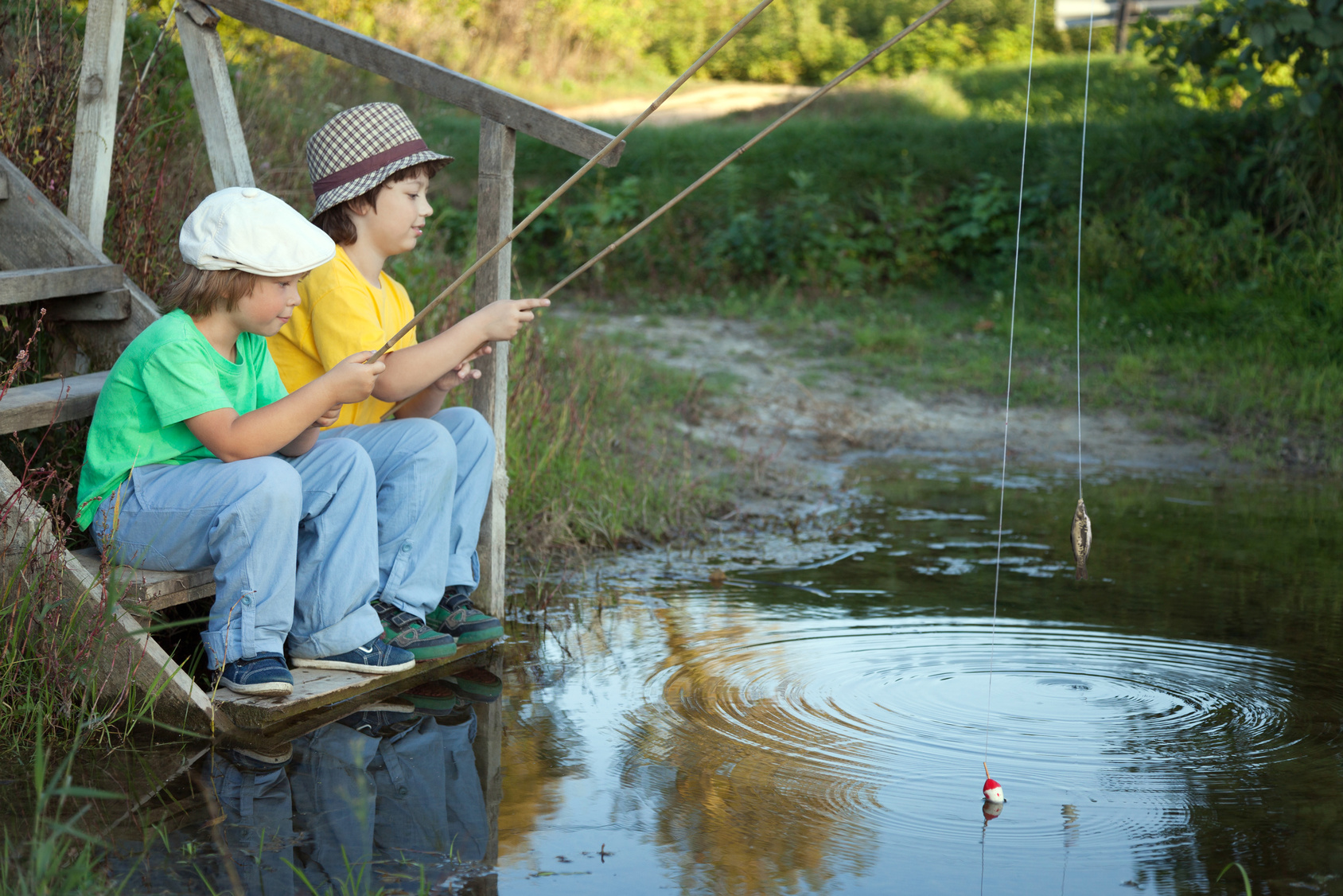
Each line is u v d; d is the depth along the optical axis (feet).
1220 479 21.31
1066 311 31.63
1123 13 53.72
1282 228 31.09
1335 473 21.67
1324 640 13.33
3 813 8.77
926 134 39.50
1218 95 40.37
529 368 20.61
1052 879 8.20
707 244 36.29
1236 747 10.49
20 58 16.53
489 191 13.07
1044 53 70.95
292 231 10.79
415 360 11.84
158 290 15.67
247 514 10.48
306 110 26.43
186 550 10.77
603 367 24.44
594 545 17.10
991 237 36.19
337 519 11.39
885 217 36.40
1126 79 48.32
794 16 72.69
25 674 10.45
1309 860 8.50
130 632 10.32
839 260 35.68
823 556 16.80
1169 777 9.88
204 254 10.64
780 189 38.09
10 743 9.94
